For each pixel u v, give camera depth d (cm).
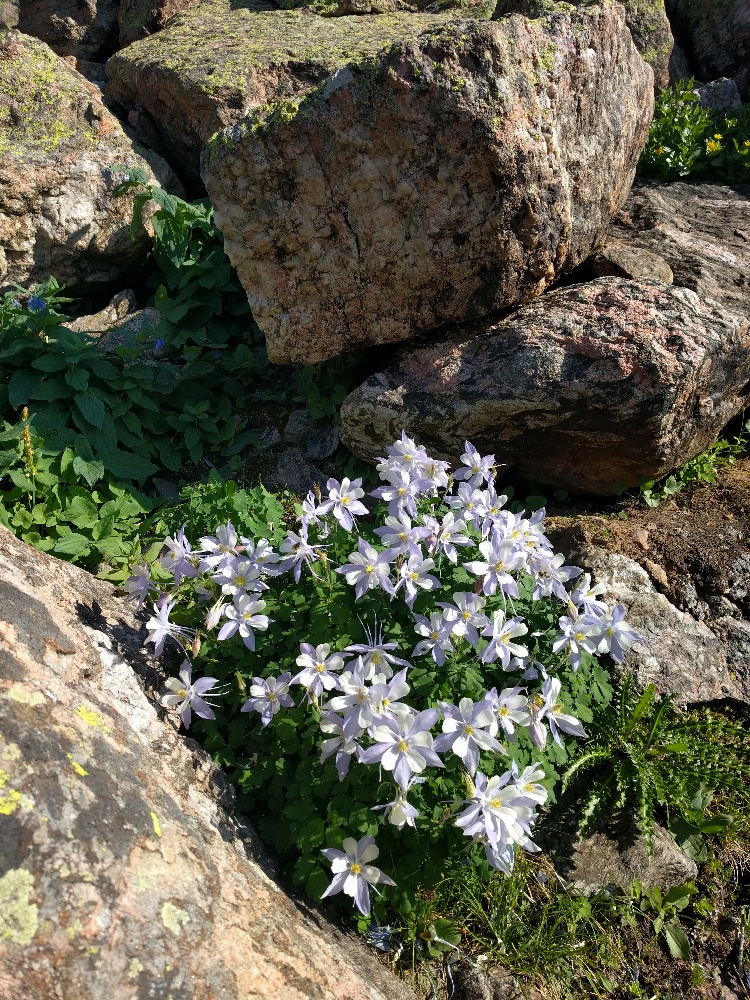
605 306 357
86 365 389
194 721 253
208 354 437
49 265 488
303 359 371
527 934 246
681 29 720
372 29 595
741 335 361
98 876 169
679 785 269
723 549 330
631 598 312
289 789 235
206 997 169
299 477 387
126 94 589
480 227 336
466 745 211
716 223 469
